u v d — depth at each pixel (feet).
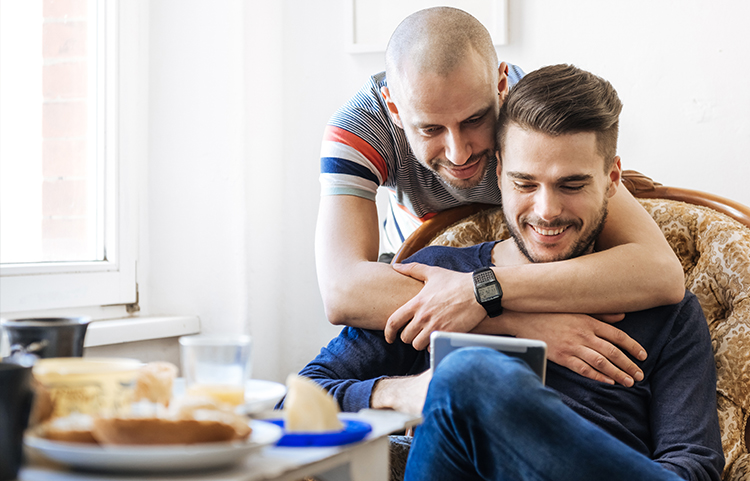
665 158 5.96
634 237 3.92
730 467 3.64
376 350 3.87
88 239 5.87
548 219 3.67
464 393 2.33
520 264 4.10
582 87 3.60
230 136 6.15
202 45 6.17
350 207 4.50
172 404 1.93
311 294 6.69
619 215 4.05
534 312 3.70
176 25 6.22
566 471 2.15
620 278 3.64
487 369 2.34
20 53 5.36
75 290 5.49
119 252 5.91
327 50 6.65
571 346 3.59
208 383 2.14
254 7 6.35
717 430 3.33
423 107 3.79
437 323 3.68
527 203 3.76
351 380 3.44
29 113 5.42
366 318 3.90
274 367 6.57
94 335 5.12
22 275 5.12
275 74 6.62
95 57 5.93
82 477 1.58
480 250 4.26
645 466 2.13
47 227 5.54
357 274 4.00
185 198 6.22
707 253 4.27
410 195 5.03
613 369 3.52
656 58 5.94
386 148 4.69
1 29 5.24
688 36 5.86
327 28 6.64
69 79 5.73
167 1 6.23
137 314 6.11
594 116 3.52
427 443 2.55
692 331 3.64
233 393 2.15
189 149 6.21
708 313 4.19
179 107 6.22
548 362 3.63
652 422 3.45
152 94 6.26
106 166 5.89
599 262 3.69
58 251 5.62
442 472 2.53
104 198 5.88
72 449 1.54
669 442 3.25
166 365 2.17
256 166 6.38
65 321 2.40
